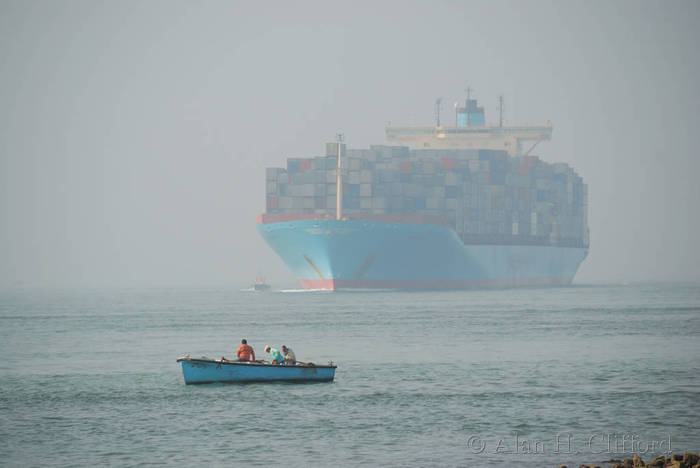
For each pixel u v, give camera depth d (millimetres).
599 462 133000
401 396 181750
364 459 135250
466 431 151750
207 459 135875
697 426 154625
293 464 133000
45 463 135000
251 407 171375
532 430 152250
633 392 185875
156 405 174750
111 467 132375
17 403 179500
